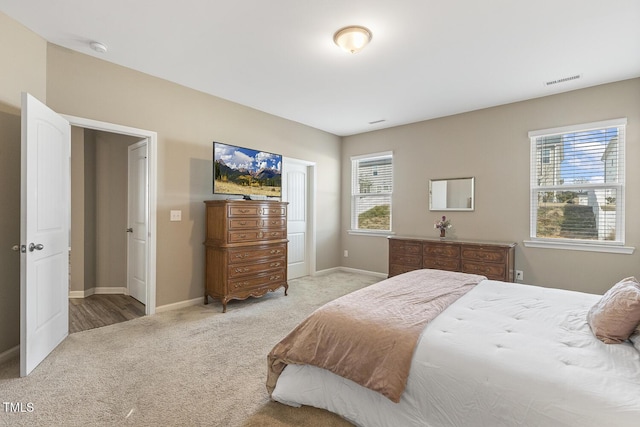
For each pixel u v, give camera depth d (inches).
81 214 161.2
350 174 227.8
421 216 191.5
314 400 66.9
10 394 73.7
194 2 84.4
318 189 214.4
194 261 145.7
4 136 90.4
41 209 89.7
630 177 129.0
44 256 91.3
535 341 55.3
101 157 168.4
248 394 75.2
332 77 131.3
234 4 85.2
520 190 156.2
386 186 210.2
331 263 225.9
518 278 156.4
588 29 94.7
